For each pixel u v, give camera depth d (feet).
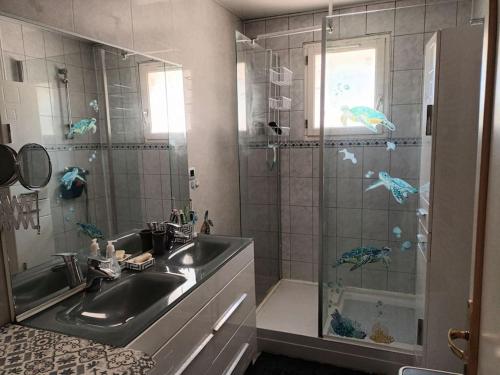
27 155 4.21
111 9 5.63
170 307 4.27
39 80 4.37
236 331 6.34
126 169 6.00
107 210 5.59
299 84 10.43
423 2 8.80
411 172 7.39
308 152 10.64
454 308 6.17
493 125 2.20
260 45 10.32
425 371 3.23
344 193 7.74
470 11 6.98
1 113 3.93
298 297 10.29
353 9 9.52
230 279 6.05
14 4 4.09
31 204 4.29
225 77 9.56
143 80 6.37
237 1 8.99
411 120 7.20
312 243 10.97
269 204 10.43
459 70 5.74
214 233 9.05
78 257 4.99
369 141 7.47
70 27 4.88
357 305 7.94
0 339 3.64
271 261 10.70
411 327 7.65
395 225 7.64
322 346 7.74
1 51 3.91
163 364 4.14
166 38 7.04
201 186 8.41
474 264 2.48
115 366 3.13
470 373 2.51
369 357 7.36
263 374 7.36
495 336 2.03
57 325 3.92
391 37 6.96
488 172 2.28
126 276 5.19
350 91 7.28
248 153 9.06
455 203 5.97
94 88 5.27
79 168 5.01
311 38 10.08
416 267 7.53
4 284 3.96
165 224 6.51
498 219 2.03
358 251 7.87
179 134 7.47
